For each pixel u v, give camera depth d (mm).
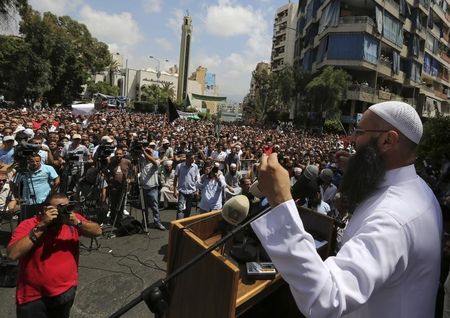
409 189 1239
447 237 1921
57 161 8500
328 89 33344
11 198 6238
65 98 45469
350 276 1038
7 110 26328
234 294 1763
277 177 1149
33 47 37688
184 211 8188
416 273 1153
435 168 7621
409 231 1121
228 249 2428
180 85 89562
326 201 6055
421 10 44219
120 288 5020
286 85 41156
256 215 1619
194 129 25562
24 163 5727
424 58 48312
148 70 98188
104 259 6004
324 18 38438
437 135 7566
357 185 1274
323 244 2611
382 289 1157
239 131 28875
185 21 88750
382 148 1295
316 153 14430
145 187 7645
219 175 7637
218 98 50031
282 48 72125
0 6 18406
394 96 41062
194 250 2096
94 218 7371
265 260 2352
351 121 36906
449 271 1795
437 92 54938
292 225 1088
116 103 52531
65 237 3264
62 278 3197
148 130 20188
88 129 16250
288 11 69625
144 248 6645
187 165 8156
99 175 7438
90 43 57125
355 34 35500
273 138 22672
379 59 37688
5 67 37156
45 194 5836
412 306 1144
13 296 4559
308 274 1032
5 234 6441
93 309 4445
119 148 7820
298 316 2352
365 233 1115
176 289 2225
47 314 3197
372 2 35719
